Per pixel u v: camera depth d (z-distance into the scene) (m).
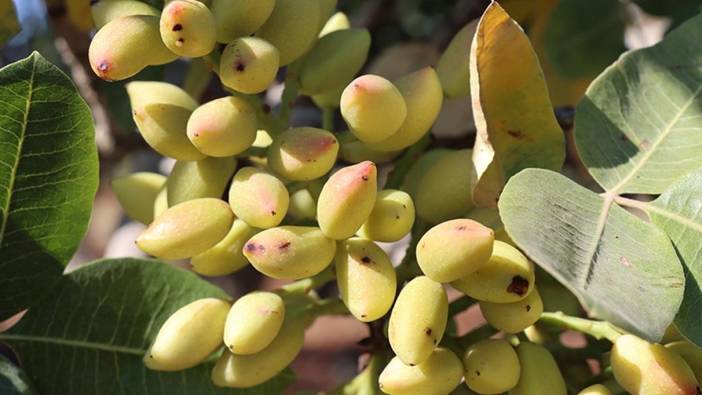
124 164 0.80
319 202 0.37
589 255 0.35
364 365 0.46
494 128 0.40
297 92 0.43
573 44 0.60
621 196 0.41
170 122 0.39
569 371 0.40
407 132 0.40
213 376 0.40
